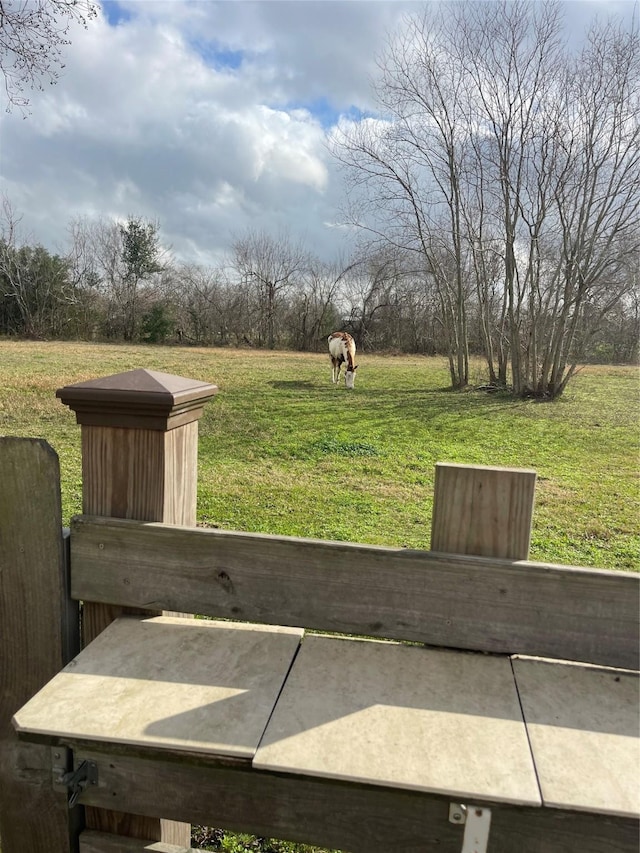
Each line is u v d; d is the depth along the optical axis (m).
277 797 0.99
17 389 9.64
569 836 0.88
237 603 1.25
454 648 1.19
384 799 0.94
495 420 9.19
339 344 12.93
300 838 0.99
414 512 4.56
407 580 1.18
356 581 1.20
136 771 1.04
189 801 1.03
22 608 1.33
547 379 12.39
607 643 1.12
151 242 29.91
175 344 26.81
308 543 1.21
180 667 1.14
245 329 27.75
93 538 1.30
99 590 1.31
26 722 0.97
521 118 11.59
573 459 6.82
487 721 1.00
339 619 1.22
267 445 6.86
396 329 26.66
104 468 1.32
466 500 1.18
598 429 8.69
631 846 0.86
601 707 1.05
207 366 15.45
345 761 0.90
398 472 5.88
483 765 0.90
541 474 6.06
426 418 9.12
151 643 1.22
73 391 1.28
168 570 1.27
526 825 0.89
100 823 1.25
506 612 1.15
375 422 8.59
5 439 1.28
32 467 1.27
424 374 16.19
